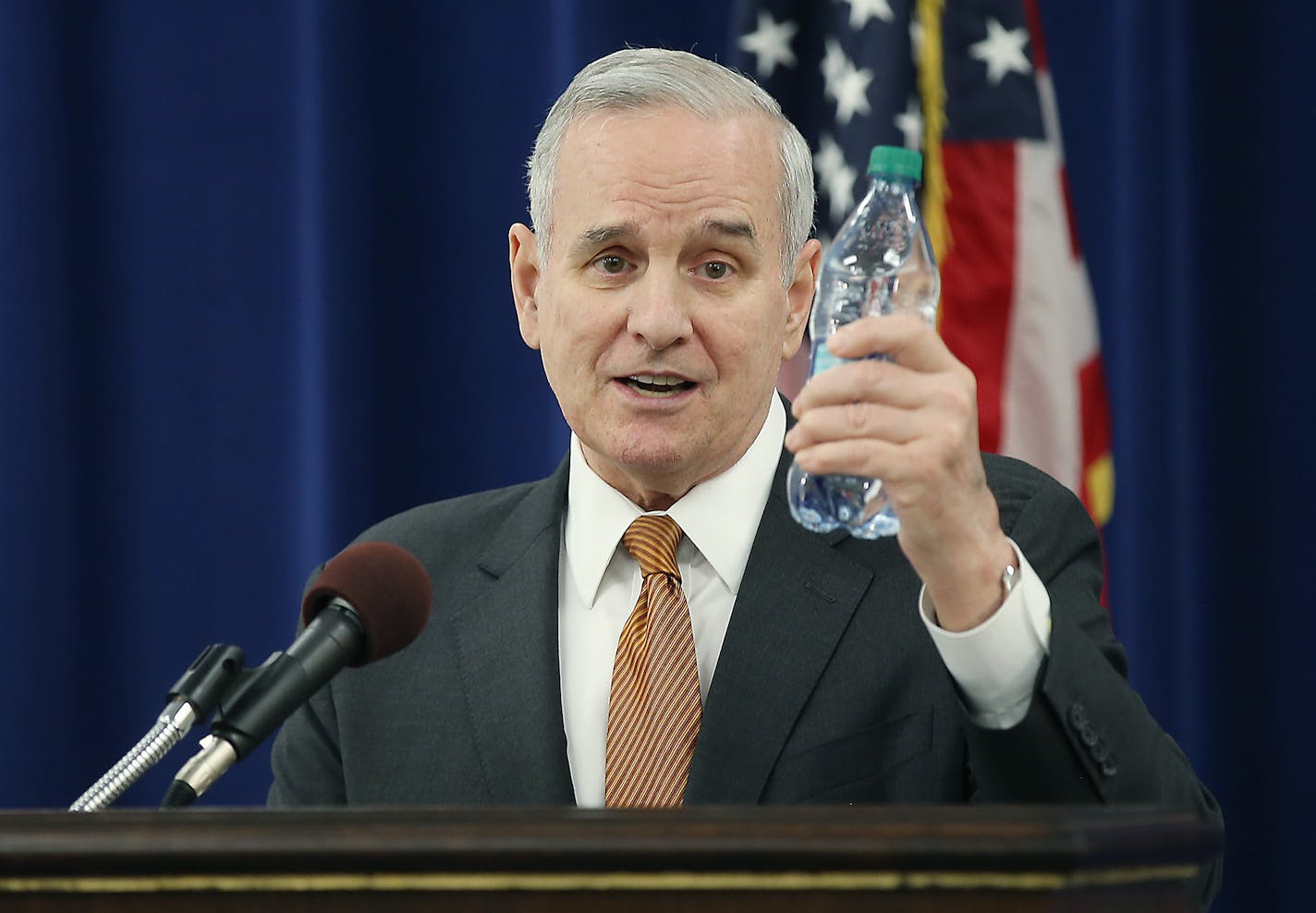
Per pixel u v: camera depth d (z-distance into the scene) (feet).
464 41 47.91
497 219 47.70
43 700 45.83
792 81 43.21
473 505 28.91
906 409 18.66
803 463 18.79
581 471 26.71
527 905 14.15
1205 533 46.29
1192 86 46.75
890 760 23.65
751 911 14.07
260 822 14.56
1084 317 42.14
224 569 46.70
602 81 24.89
